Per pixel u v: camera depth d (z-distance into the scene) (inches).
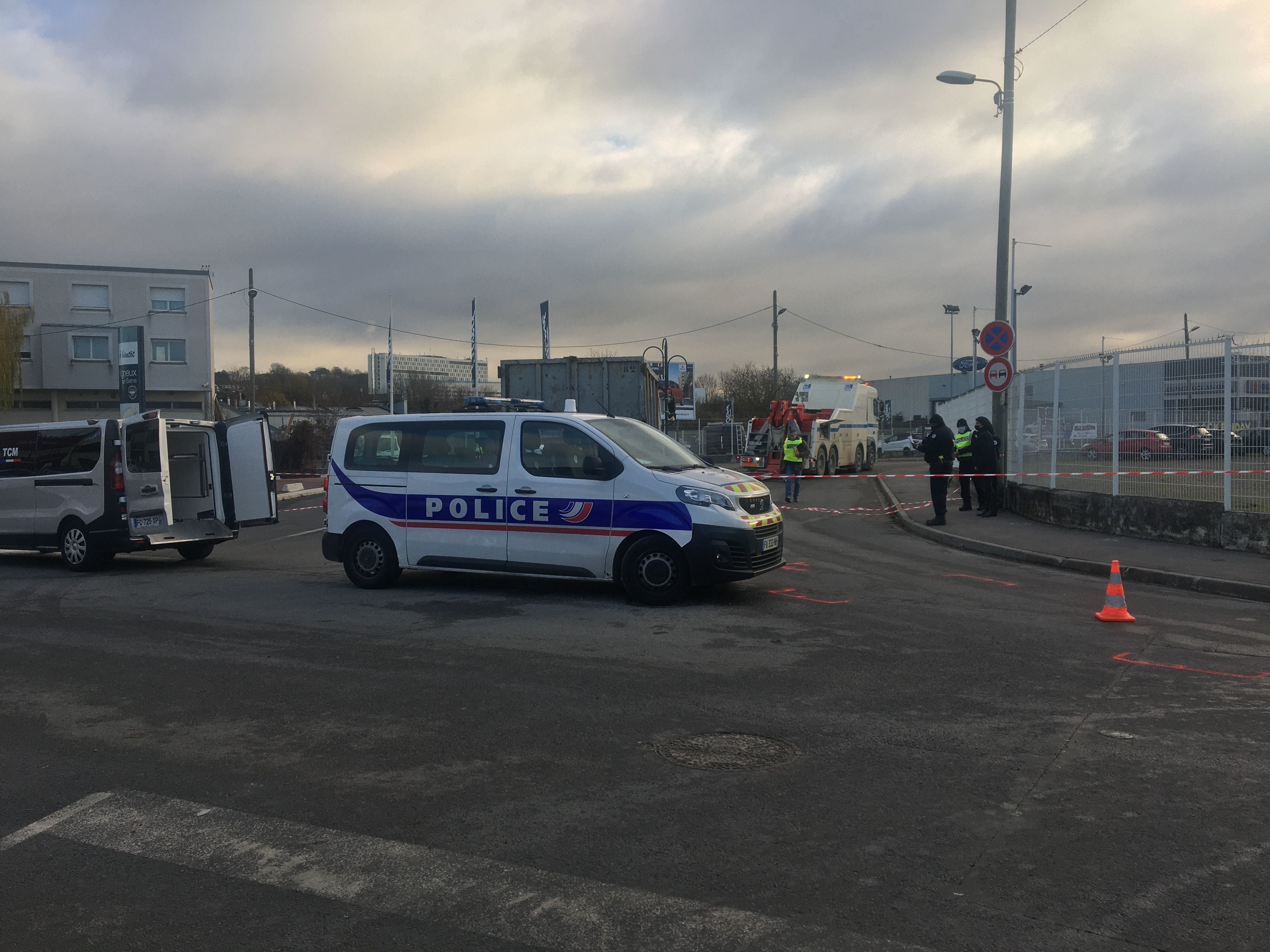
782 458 1073.5
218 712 235.8
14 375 1883.6
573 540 376.2
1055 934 129.0
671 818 169.2
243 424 558.6
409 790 184.2
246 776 192.7
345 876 148.9
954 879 144.9
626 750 204.5
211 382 2245.3
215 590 423.5
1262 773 188.4
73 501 506.3
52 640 320.5
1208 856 152.2
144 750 209.2
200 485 555.8
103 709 240.1
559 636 314.8
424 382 3599.9
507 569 388.8
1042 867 148.7
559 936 130.1
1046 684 252.8
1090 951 124.8
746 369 2773.1
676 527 359.6
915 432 2630.4
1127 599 383.9
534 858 153.9
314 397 3280.0
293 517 877.8
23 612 376.8
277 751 207.3
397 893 143.3
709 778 187.8
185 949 129.0
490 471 392.2
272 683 261.0
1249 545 478.6
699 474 374.3
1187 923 131.9
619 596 387.5
